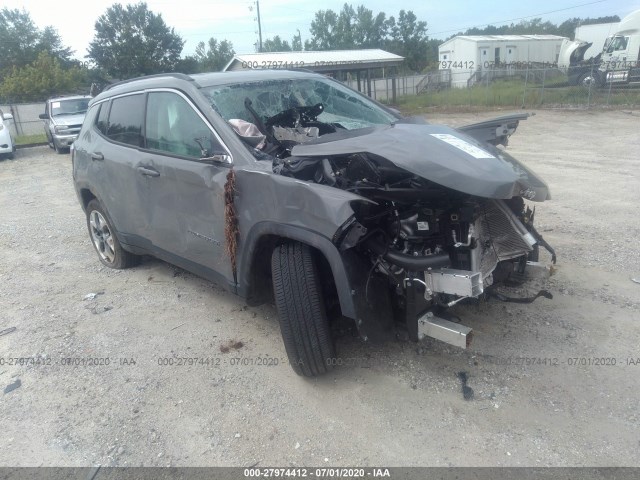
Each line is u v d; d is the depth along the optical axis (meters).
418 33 64.94
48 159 16.34
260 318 4.29
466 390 3.18
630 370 3.26
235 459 2.82
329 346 3.20
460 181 2.77
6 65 57.25
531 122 17.86
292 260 3.13
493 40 39.69
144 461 2.85
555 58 42.59
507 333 3.73
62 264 5.97
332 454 2.79
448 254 2.91
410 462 2.70
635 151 11.06
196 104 3.94
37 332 4.33
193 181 3.82
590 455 2.65
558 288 4.35
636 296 4.15
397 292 3.13
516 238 3.46
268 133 3.95
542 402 3.04
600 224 5.92
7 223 8.05
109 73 49.34
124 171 4.62
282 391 3.34
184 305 4.63
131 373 3.66
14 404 3.42
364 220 2.96
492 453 2.71
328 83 4.85
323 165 3.25
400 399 3.16
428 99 26.53
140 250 4.96
